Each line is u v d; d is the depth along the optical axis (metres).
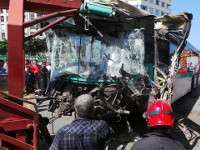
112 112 10.34
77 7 7.81
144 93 10.77
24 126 6.81
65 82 10.84
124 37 10.74
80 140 4.07
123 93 10.60
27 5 7.58
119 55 10.74
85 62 10.76
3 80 17.83
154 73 11.35
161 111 3.46
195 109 16.02
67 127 4.14
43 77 19.64
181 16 10.54
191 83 20.00
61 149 4.11
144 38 10.84
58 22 7.96
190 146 10.07
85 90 10.66
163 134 3.41
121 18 10.44
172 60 10.95
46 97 10.05
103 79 10.67
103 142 4.18
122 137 10.35
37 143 6.83
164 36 11.89
